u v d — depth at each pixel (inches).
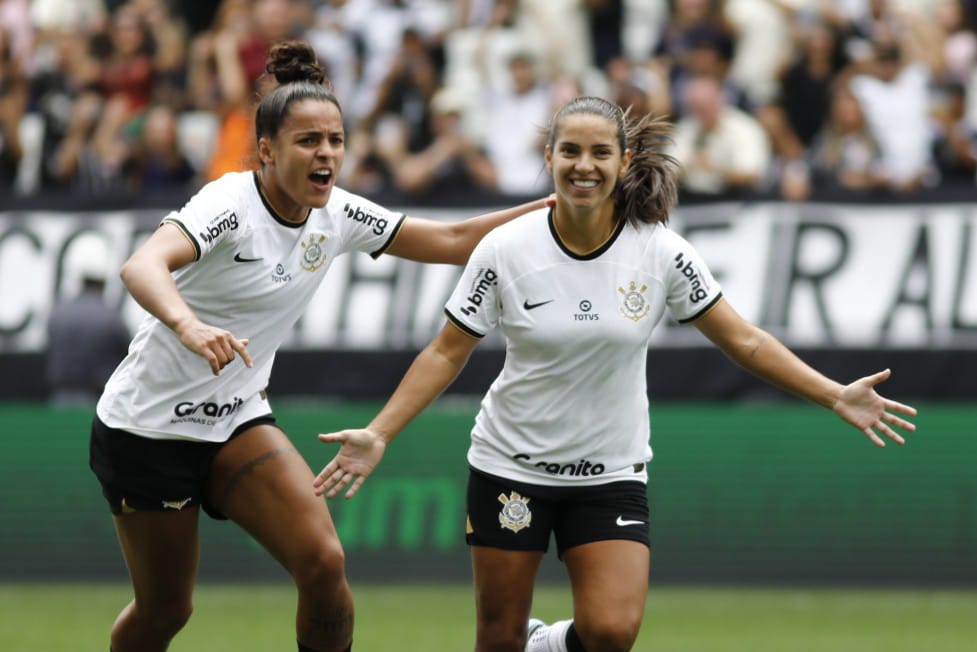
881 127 1608.0
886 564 1508.4
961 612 1373.0
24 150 1753.2
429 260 803.4
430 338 1539.1
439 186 1557.6
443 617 1317.7
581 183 700.0
